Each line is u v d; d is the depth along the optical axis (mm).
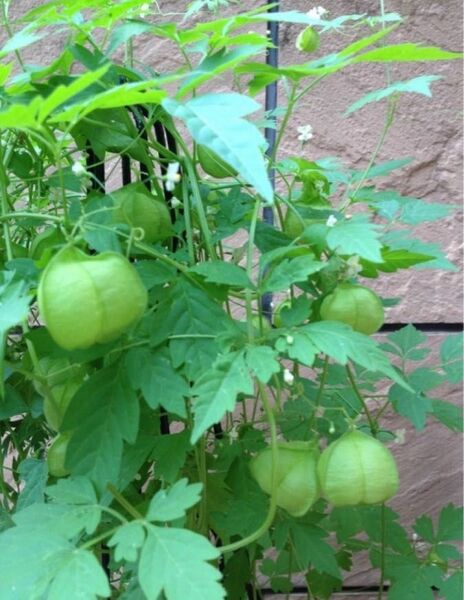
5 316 233
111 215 300
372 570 576
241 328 314
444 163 547
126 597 290
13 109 201
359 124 543
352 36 532
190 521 328
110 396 277
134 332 287
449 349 392
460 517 385
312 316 320
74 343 242
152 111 309
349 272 305
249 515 329
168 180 295
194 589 214
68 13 293
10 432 390
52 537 238
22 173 353
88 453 271
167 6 534
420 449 562
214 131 210
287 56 534
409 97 539
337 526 431
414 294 556
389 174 546
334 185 474
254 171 201
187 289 287
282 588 445
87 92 277
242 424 368
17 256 330
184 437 305
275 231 333
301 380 407
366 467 278
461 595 356
